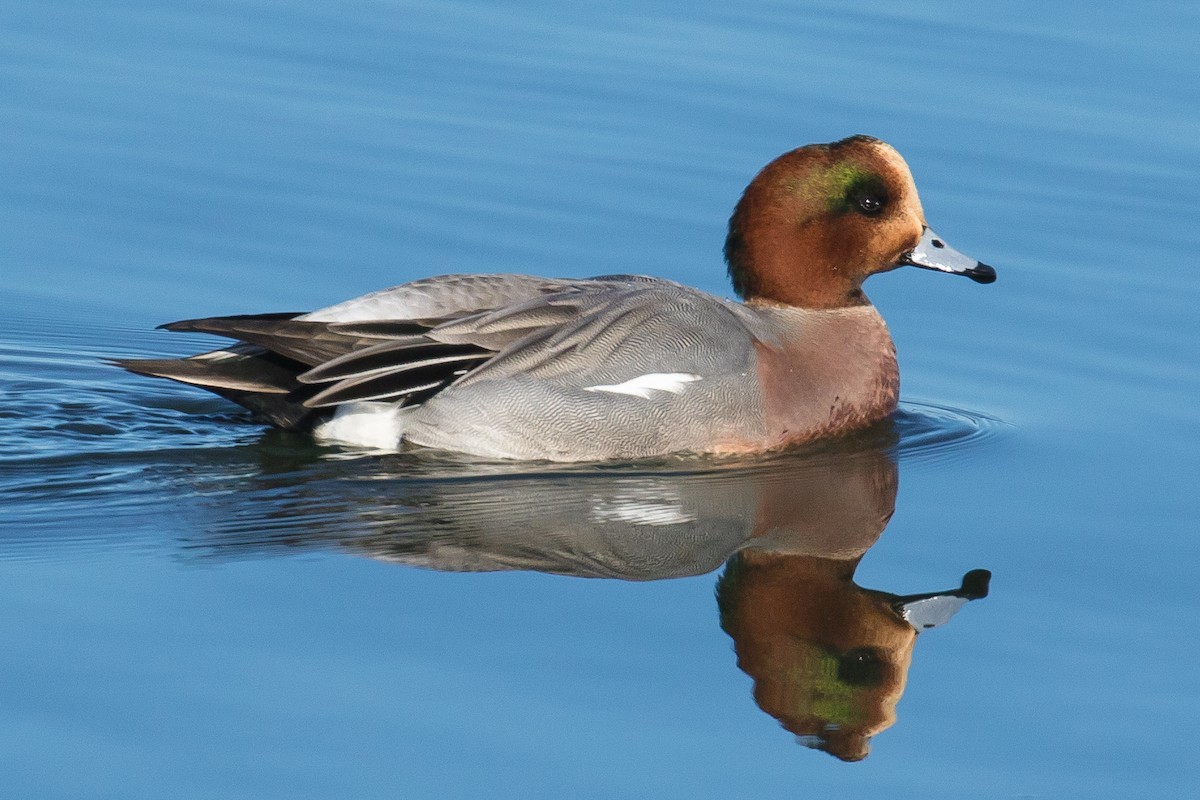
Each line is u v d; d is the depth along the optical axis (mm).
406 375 13094
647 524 12383
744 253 14703
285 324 13125
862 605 11305
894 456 13883
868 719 10047
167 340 15812
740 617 11000
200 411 14383
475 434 13242
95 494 12492
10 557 11383
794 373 14047
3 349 15516
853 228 14406
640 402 13328
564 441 13258
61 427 13859
